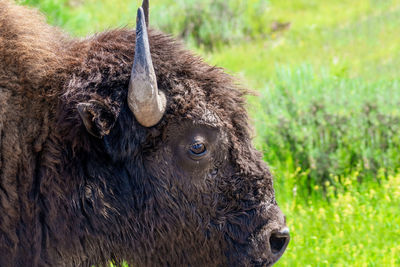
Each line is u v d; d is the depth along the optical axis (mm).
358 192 24078
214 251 14820
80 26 43688
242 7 63125
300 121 28438
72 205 14031
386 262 18703
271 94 30828
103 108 13578
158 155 14203
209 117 14148
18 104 13852
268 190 14836
